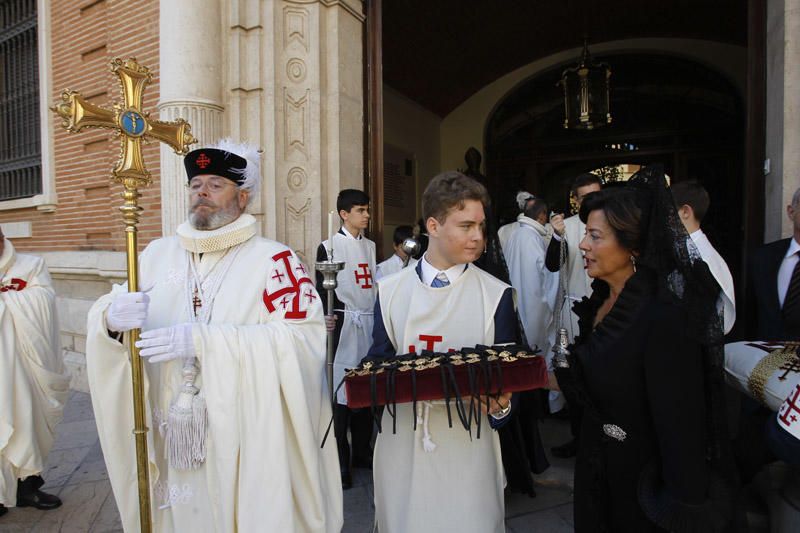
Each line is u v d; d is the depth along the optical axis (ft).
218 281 6.78
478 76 34.30
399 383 5.50
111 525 10.61
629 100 33.24
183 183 15.17
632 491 5.36
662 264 5.11
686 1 27.89
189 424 6.25
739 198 30.99
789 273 9.07
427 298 6.17
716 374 5.10
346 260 12.91
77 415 17.34
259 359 6.14
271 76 15.51
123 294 6.05
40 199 21.77
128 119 6.19
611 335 5.29
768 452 8.43
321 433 7.06
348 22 16.46
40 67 21.52
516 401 6.47
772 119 12.34
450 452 6.18
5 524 10.64
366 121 17.44
